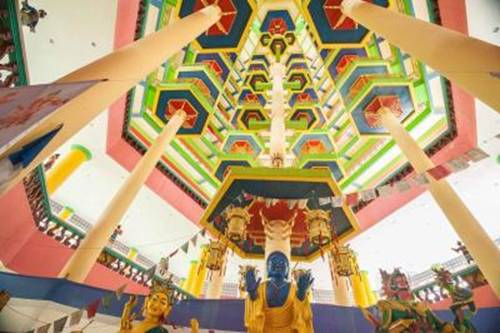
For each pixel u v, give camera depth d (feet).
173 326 14.06
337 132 45.75
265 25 45.19
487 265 18.12
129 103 37.35
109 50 31.30
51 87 10.28
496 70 12.21
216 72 40.34
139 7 30.91
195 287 37.19
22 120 8.87
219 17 29.25
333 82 37.14
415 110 33.71
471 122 31.40
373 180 42.52
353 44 33.53
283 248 17.78
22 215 25.00
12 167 10.60
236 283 44.42
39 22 29.86
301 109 46.16
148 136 40.70
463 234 20.25
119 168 39.65
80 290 14.73
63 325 13.28
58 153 37.19
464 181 35.47
